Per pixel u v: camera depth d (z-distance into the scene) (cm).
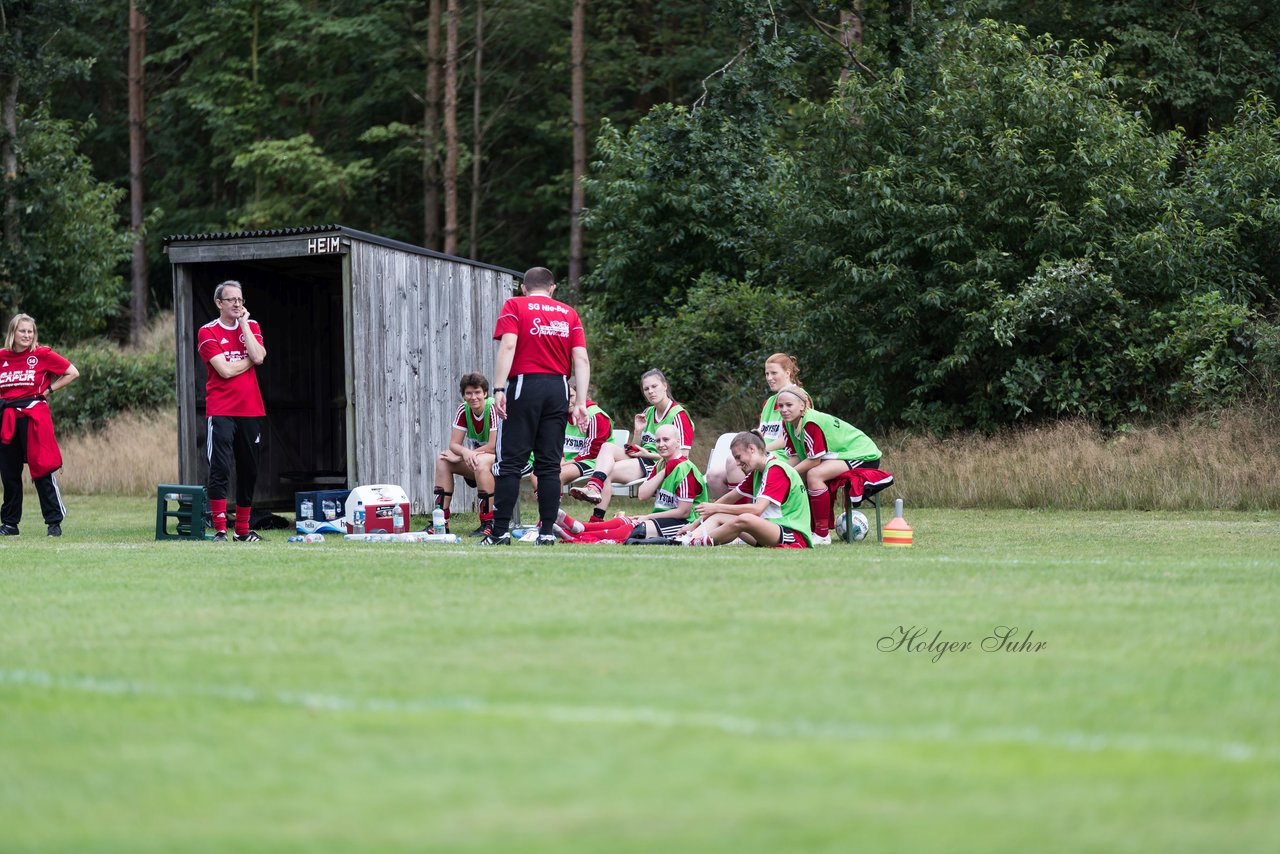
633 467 4925
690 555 3472
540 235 15025
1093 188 6681
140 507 6694
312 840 1138
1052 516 5506
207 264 5288
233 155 14725
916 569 3056
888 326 7025
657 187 8938
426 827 1166
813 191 7038
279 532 4894
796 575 2916
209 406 4319
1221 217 7088
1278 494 5662
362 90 15100
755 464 3922
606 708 1579
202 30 14988
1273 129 7481
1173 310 6744
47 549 3825
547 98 14538
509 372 3866
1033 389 6688
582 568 3084
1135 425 6650
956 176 6856
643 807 1212
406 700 1633
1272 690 1672
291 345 5656
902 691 1669
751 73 8962
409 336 5306
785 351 7288
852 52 8725
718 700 1619
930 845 1105
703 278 8494
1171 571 3014
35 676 1795
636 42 14475
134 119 14400
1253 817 1175
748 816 1184
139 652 1973
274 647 2003
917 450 6550
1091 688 1686
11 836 1166
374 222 15288
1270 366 6419
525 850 1103
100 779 1332
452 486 4694
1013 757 1364
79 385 10100
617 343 8356
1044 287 6450
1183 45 10300
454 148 13025
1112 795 1238
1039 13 10869
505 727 1494
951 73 7181
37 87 10731
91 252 11550
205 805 1244
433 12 13650
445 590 2659
